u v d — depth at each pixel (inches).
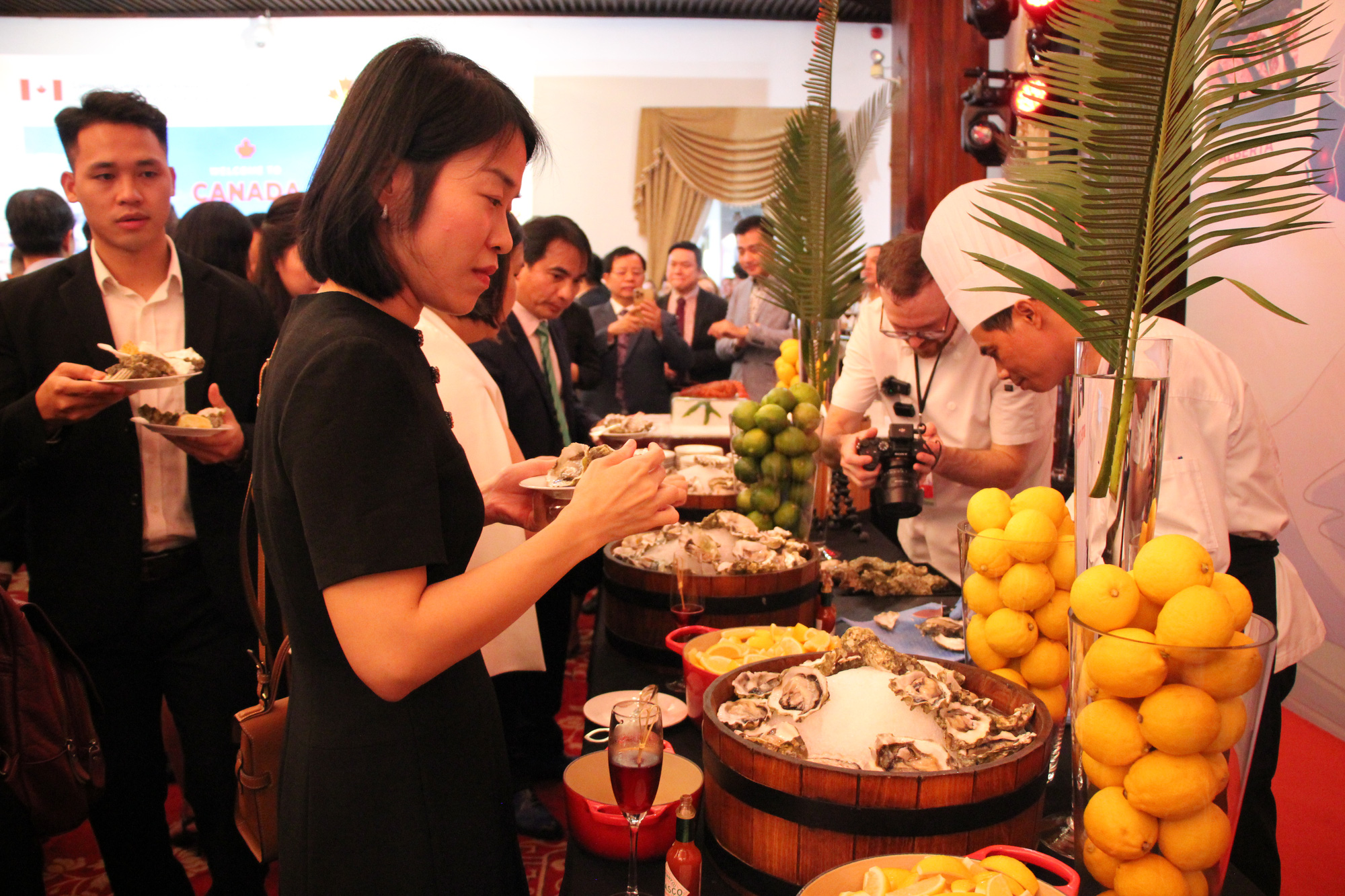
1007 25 136.3
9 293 71.9
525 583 33.6
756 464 78.5
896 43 240.1
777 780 34.8
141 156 71.5
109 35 334.0
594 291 243.8
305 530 32.3
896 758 35.2
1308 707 117.1
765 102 343.9
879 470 81.0
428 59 34.4
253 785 52.9
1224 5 39.8
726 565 62.5
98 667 70.9
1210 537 47.6
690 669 51.2
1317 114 96.8
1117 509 38.3
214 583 71.2
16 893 58.9
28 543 71.2
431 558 32.5
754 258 219.0
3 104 334.3
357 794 36.5
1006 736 36.9
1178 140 36.6
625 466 35.8
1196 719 28.7
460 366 71.1
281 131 336.5
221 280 78.1
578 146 346.6
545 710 101.7
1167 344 38.1
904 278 89.1
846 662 39.7
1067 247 38.7
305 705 38.2
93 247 75.5
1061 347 60.1
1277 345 109.6
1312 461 106.1
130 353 66.7
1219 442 49.9
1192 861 30.0
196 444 67.8
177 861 76.8
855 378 112.3
